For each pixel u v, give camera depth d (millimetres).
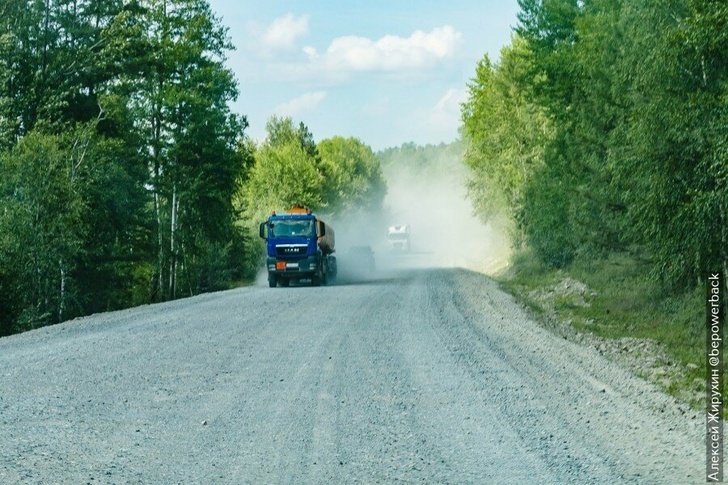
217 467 7469
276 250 37062
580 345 16922
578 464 7465
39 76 40156
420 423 9211
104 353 14977
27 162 32906
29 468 7398
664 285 24188
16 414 9734
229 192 55438
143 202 44188
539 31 45406
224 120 53594
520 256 48969
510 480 6988
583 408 9984
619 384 11812
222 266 55000
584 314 25641
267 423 9250
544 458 7684
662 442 8266
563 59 42031
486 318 20891
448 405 10188
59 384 11750
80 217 36594
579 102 33938
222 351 15102
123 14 43500
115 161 42844
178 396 10844
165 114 51906
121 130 46219
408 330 18172
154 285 52875
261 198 93125
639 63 20797
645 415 9578
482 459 7676
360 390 11211
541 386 11477
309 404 10289
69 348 15797
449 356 14297
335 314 21828
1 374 12695
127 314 23750
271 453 7953
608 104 29234
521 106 54062
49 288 33312
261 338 16969
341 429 8945
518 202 48031
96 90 46406
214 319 21062
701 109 18125
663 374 14812
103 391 11203
